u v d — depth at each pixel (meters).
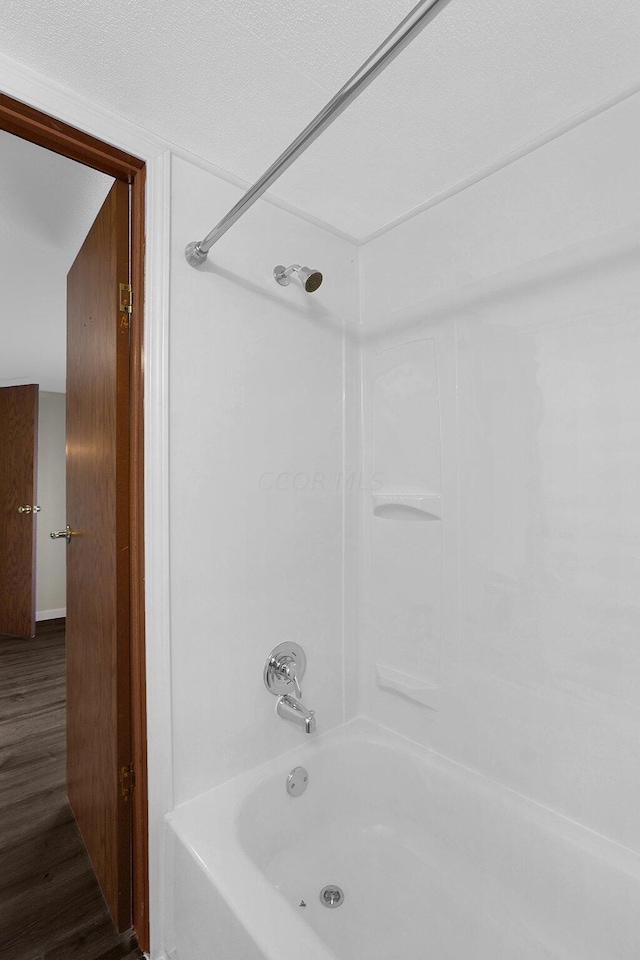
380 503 1.84
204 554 1.47
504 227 1.48
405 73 1.18
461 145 1.43
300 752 1.67
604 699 1.28
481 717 1.54
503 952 1.27
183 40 1.09
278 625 1.66
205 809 1.38
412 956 1.28
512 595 1.46
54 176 1.62
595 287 1.29
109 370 1.41
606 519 1.27
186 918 1.24
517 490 1.45
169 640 1.38
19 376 4.41
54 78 1.18
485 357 1.53
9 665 3.55
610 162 1.27
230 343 1.53
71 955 1.34
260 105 1.28
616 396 1.25
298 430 1.72
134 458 1.36
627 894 1.16
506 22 1.05
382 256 1.85
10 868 1.64
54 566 5.02
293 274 1.71
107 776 1.45
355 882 1.50
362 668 1.92
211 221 1.49
